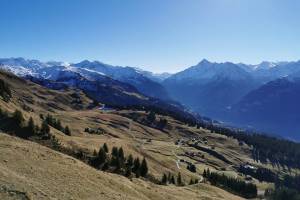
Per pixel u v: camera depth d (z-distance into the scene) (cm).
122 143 19525
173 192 11444
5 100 18975
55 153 8000
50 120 18062
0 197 4438
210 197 12344
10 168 5719
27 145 7856
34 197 4788
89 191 6078
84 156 12481
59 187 5659
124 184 7969
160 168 18662
